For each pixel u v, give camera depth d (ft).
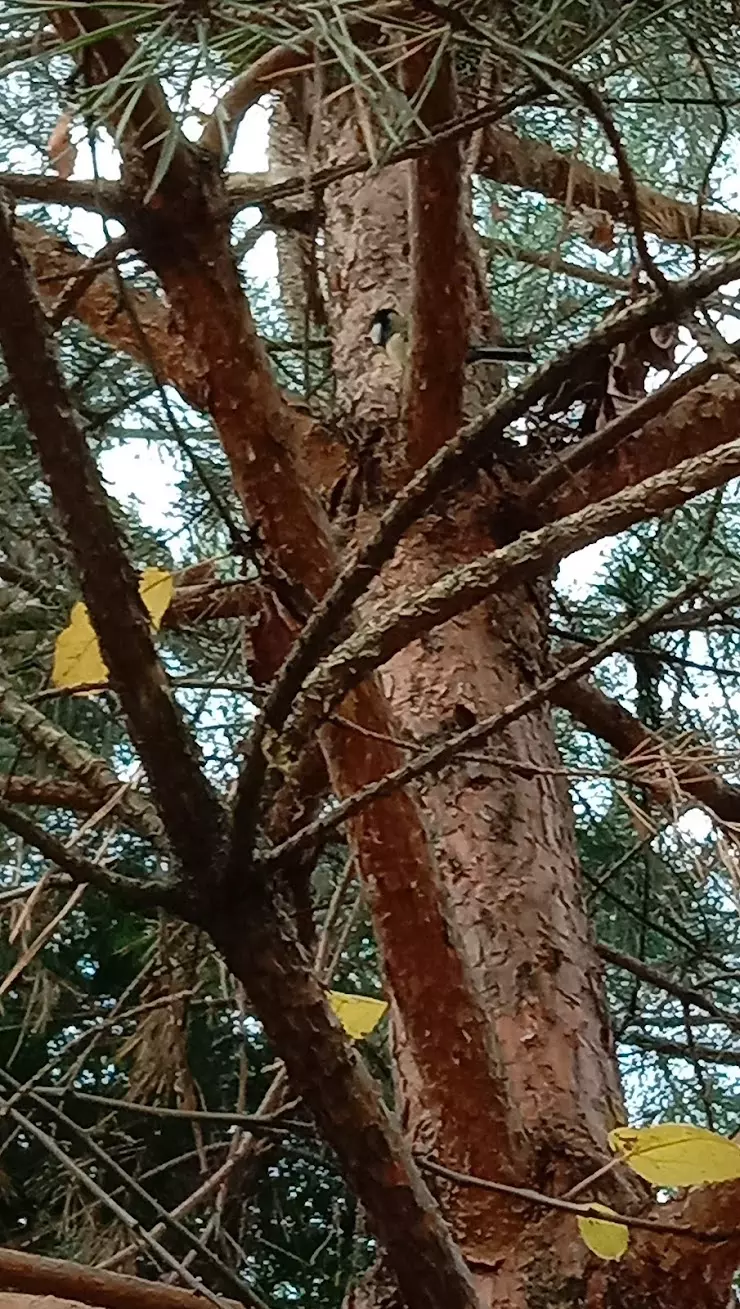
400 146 2.98
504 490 5.98
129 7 2.60
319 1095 2.63
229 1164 5.00
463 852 5.29
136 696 2.36
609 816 8.42
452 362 5.56
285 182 3.47
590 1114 4.64
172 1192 6.97
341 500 6.06
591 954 5.23
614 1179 4.36
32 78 4.20
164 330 5.69
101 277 5.76
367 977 7.44
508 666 5.84
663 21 4.39
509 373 7.11
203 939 5.81
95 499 2.28
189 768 2.42
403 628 2.52
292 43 2.62
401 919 4.12
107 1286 2.90
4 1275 2.85
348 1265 7.65
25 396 2.22
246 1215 6.83
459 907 5.17
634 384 5.79
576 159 3.46
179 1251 6.63
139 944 7.42
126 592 2.32
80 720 6.82
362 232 7.39
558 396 5.92
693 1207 4.17
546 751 5.73
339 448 6.20
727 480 2.64
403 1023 4.26
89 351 7.11
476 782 5.44
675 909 7.46
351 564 2.39
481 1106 4.28
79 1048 6.79
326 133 7.43
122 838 5.15
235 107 3.45
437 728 5.56
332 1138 2.67
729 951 7.93
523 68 3.11
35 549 5.99
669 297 2.29
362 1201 2.72
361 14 2.90
